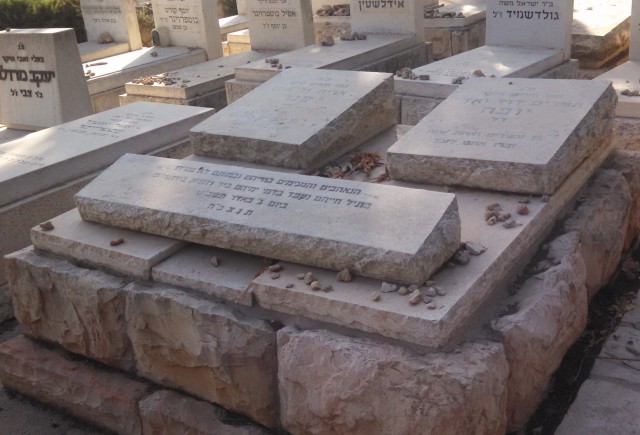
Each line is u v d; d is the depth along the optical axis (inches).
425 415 77.6
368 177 120.9
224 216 97.1
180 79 233.8
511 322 86.3
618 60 255.8
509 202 105.6
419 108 185.2
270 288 88.7
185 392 99.8
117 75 245.8
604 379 101.8
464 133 116.1
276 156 124.8
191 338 94.4
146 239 103.9
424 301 82.1
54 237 107.4
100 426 105.1
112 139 155.9
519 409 89.8
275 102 138.6
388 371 79.3
